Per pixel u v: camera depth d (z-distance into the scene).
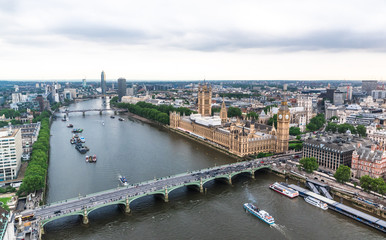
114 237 172.12
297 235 173.62
